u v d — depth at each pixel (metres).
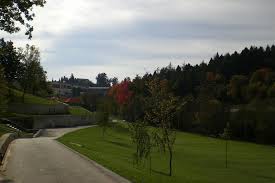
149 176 25.00
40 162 30.69
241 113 107.56
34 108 105.38
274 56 173.38
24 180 22.73
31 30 24.23
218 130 112.25
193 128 119.81
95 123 119.88
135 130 37.62
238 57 175.25
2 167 27.84
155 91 37.94
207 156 63.75
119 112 130.00
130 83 148.88
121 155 47.88
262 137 99.38
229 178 42.75
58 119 101.94
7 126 72.50
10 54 107.12
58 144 48.62
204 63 182.25
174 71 183.62
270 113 102.31
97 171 26.09
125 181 22.42
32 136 72.69
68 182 22.17
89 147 51.66
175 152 65.81
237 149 81.81
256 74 146.50
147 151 37.50
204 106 120.31
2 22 23.66
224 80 166.25
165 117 35.88
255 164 57.59
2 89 64.62
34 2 23.67
